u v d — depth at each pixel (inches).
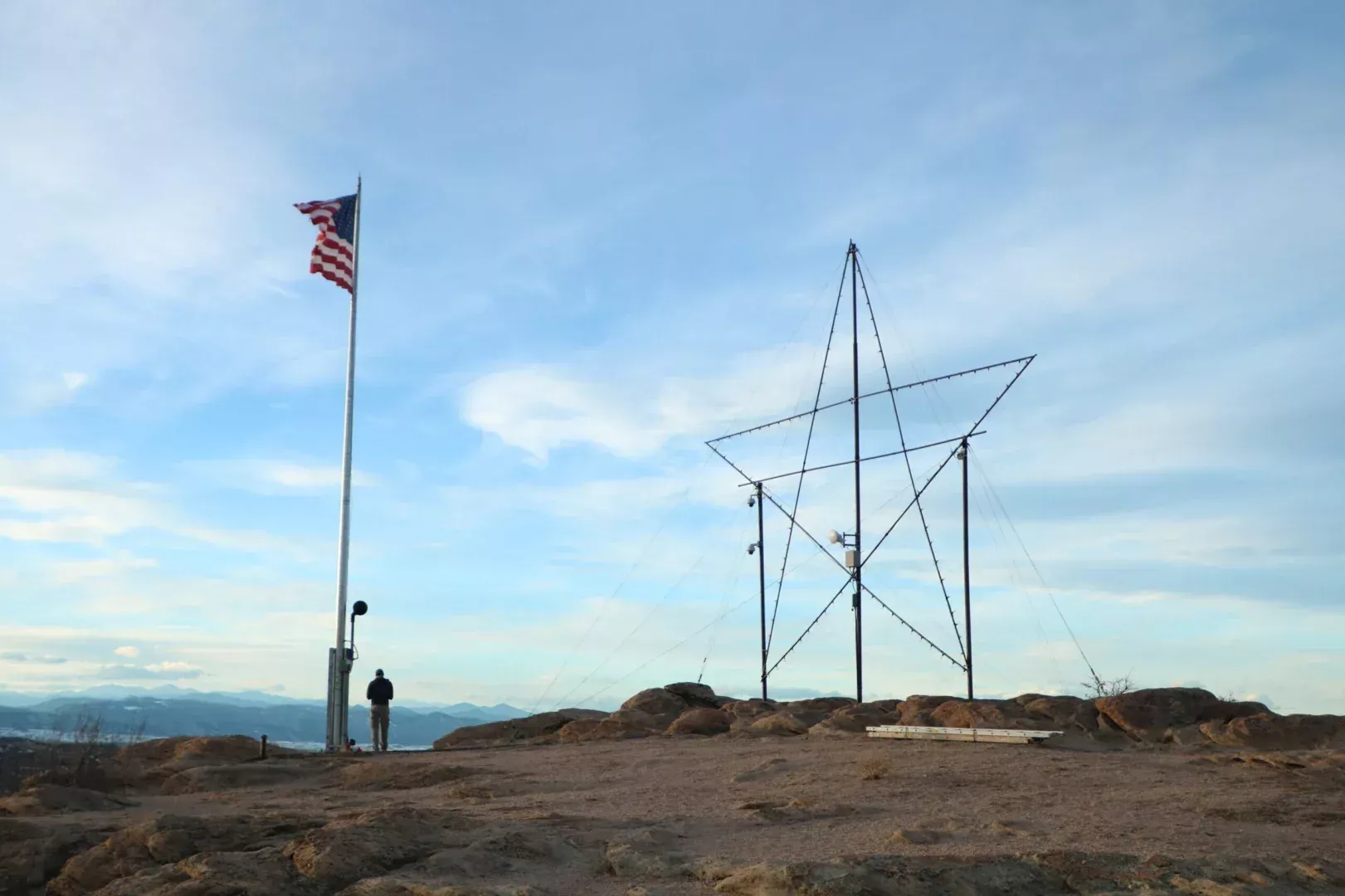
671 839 476.1
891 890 368.8
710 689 1318.9
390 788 764.6
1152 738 872.3
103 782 805.2
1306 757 665.0
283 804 682.8
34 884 480.7
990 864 383.9
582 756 881.5
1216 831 465.7
